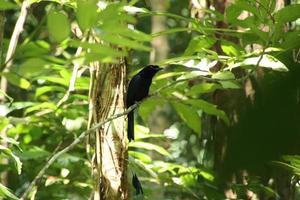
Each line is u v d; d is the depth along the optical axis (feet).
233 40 32.07
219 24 32.12
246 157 4.17
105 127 23.31
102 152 23.30
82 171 34.27
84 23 9.41
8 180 39.73
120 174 23.22
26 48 10.36
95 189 23.21
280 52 23.88
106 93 23.39
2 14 23.68
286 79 4.25
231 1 31.73
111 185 23.03
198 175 32.68
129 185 23.67
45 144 38.58
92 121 23.61
